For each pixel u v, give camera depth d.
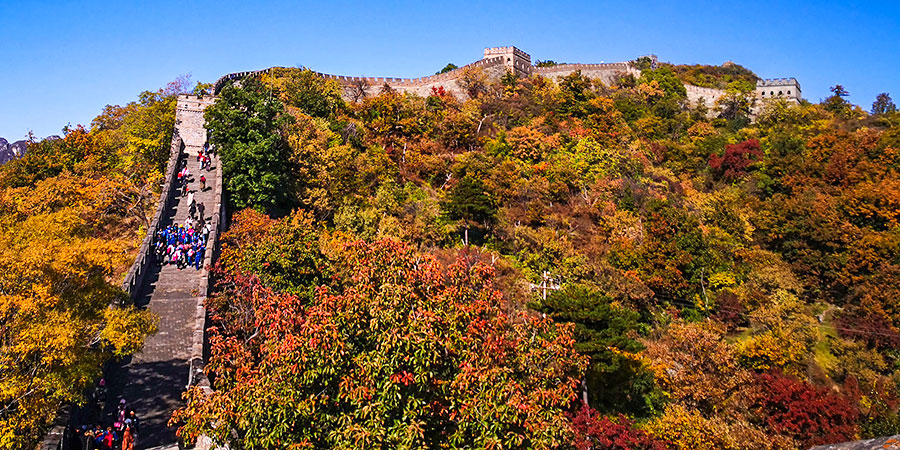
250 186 65.00
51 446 27.03
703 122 154.50
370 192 83.19
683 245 84.56
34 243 33.53
